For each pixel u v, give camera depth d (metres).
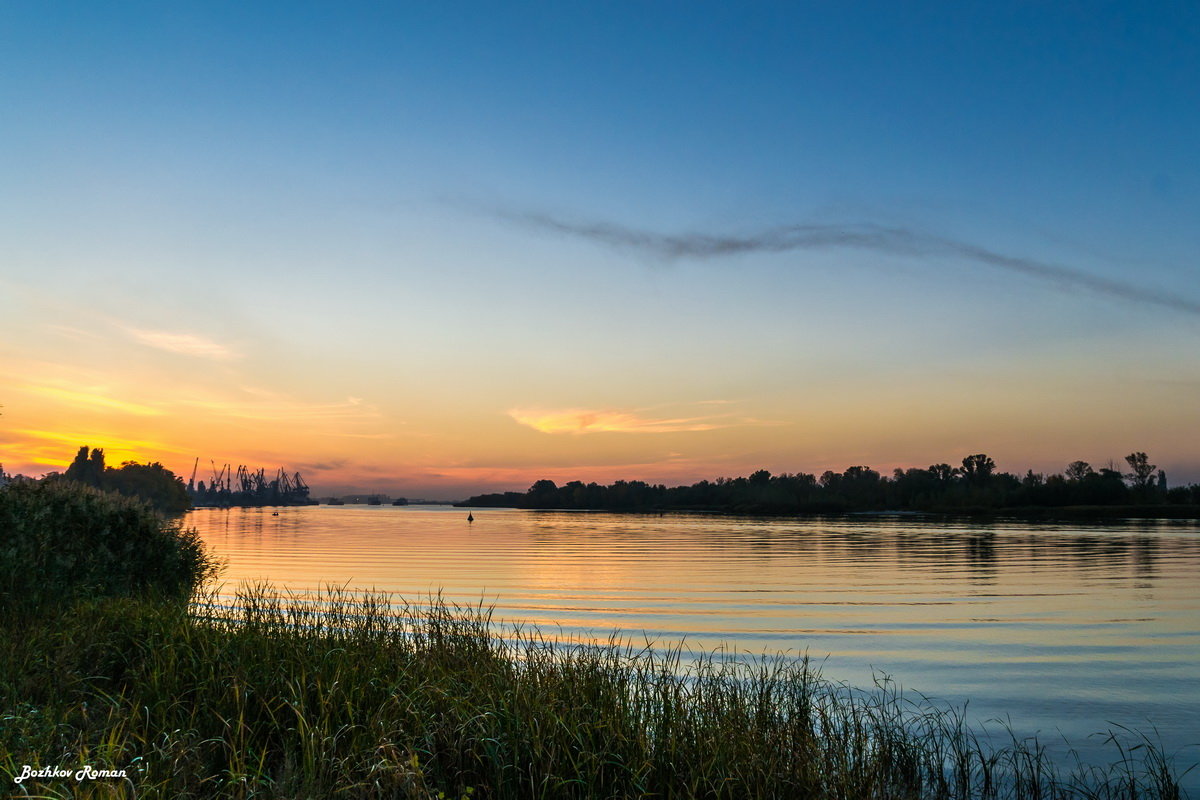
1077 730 10.14
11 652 7.99
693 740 7.37
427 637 11.06
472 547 55.38
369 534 78.94
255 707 7.26
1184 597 25.41
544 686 8.37
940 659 14.84
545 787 6.27
